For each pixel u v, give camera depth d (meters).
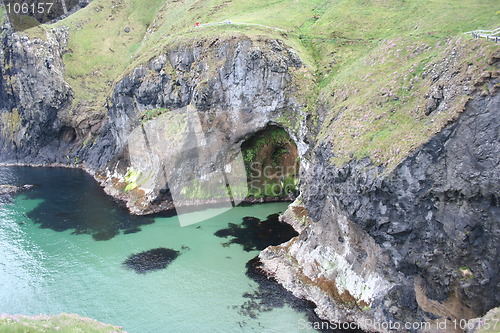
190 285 33.72
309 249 36.00
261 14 72.38
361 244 30.73
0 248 42.69
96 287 33.94
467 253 24.34
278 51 54.62
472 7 45.78
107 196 61.53
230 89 54.84
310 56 57.53
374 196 27.80
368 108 34.88
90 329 20.56
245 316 29.22
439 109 27.30
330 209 34.38
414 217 26.22
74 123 88.88
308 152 49.03
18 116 95.00
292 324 28.25
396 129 29.98
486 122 23.80
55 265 38.34
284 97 52.66
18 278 35.81
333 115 39.31
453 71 28.00
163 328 27.94
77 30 102.31
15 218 52.81
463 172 24.25
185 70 60.75
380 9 64.69
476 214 23.88
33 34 89.19
